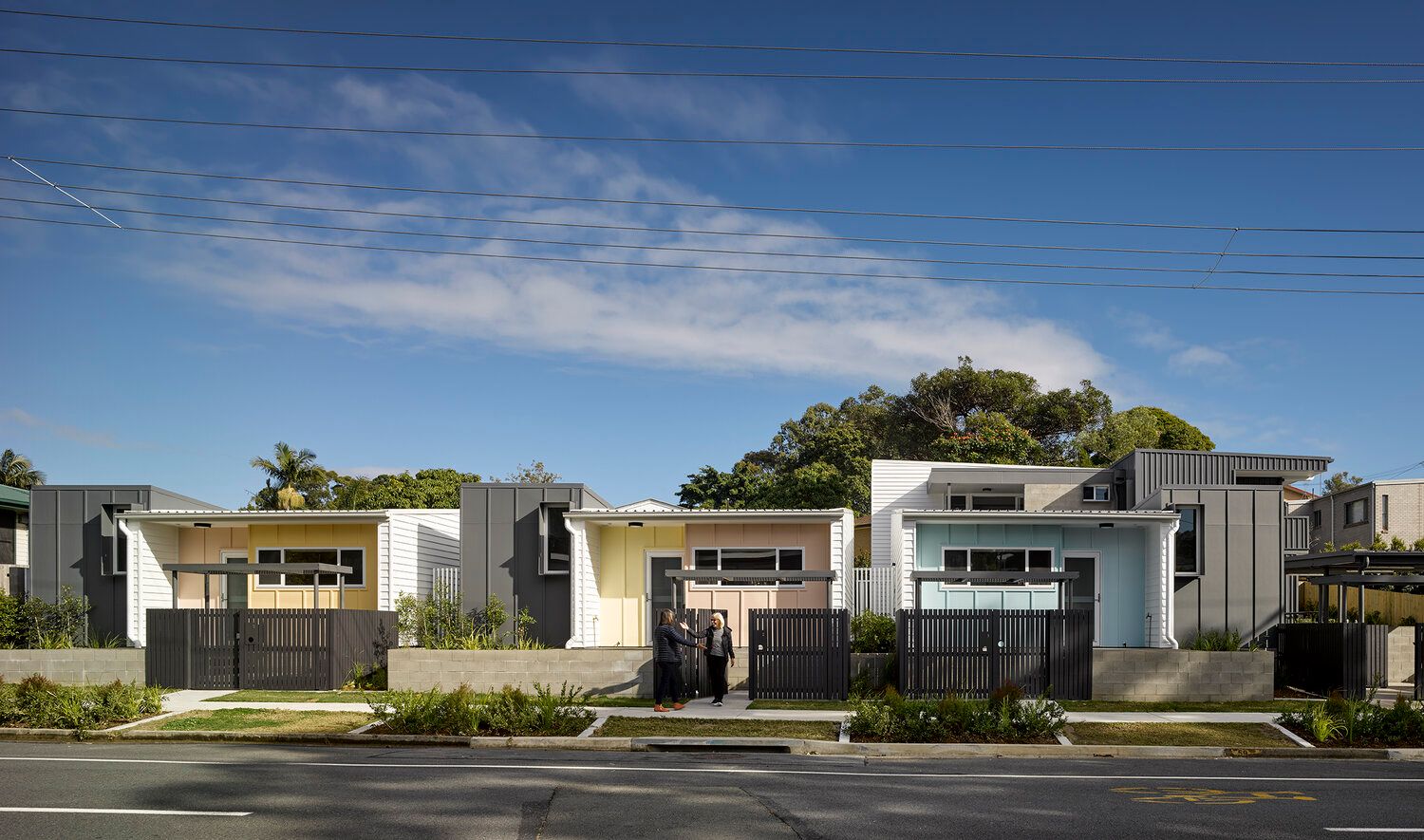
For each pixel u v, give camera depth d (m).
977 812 9.43
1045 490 31.83
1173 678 19.28
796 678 18.83
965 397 58.69
